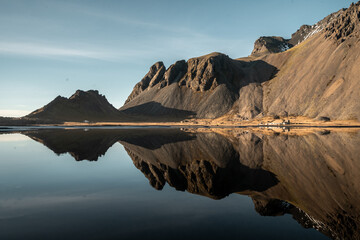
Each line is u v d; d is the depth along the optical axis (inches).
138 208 400.8
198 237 291.0
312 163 840.9
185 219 352.2
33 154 1065.5
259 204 426.6
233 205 420.2
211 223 338.3
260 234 301.4
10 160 909.8
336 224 339.0
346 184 565.6
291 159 930.7
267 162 871.1
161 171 724.7
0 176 644.7
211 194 488.7
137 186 548.1
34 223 335.3
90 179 615.8
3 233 301.1
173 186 553.3
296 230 316.8
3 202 429.7
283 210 397.1
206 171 729.0
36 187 535.2
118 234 298.7
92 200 443.8
